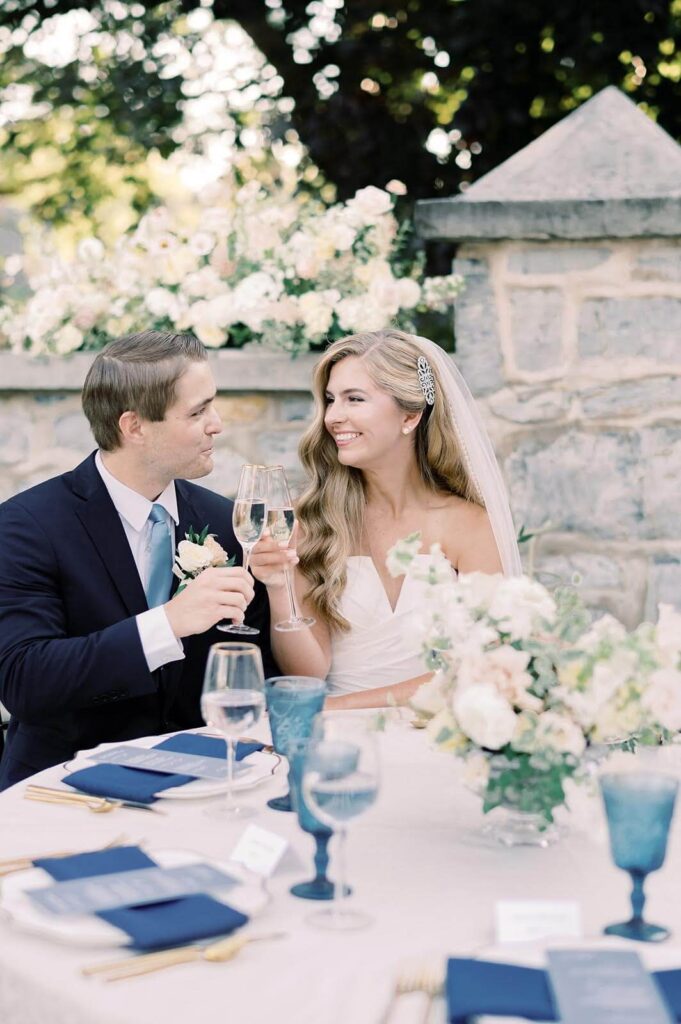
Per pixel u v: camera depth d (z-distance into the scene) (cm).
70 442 470
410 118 675
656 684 184
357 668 339
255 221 460
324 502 343
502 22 639
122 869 180
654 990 144
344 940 163
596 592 439
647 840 164
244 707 200
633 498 436
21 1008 155
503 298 438
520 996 143
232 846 196
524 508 441
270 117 692
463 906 175
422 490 351
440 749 197
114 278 473
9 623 285
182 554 283
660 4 615
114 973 153
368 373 331
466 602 197
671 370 430
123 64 690
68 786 225
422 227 434
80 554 295
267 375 453
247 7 659
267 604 322
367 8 651
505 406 441
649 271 428
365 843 199
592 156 438
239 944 159
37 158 727
